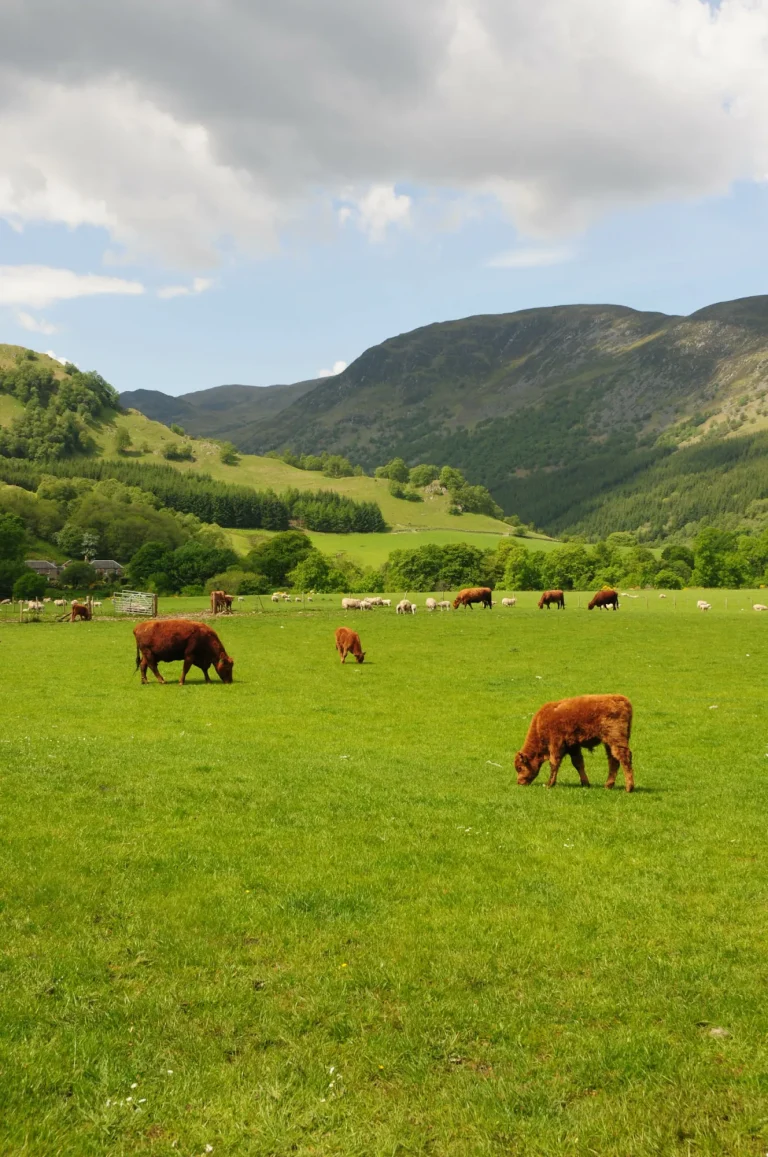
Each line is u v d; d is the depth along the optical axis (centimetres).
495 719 3005
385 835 1455
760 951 1007
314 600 10188
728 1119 705
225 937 1036
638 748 2505
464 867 1299
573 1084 756
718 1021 852
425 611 7888
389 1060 785
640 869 1304
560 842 1448
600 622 6575
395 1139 682
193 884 1199
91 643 5384
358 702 3338
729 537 17212
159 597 11750
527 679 3984
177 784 1758
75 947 991
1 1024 821
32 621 7169
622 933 1059
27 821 1448
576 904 1152
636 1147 670
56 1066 762
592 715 1920
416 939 1034
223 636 5869
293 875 1246
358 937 1041
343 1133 689
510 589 14488
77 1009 858
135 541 19512
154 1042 809
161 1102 720
